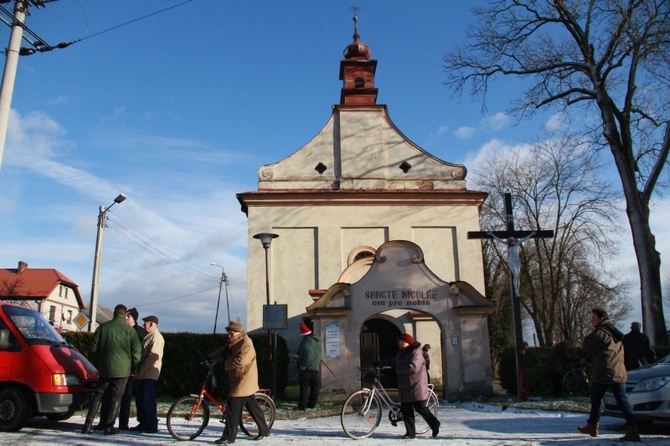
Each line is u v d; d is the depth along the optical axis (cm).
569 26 2123
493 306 1520
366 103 2480
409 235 2225
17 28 1225
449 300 1548
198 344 1606
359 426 885
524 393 1402
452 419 1123
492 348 3334
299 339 2091
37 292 5069
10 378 919
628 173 1983
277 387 1622
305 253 2191
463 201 2259
